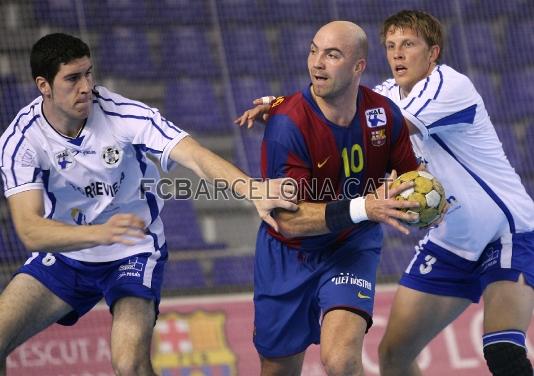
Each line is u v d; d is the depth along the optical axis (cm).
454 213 1700
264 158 1507
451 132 1655
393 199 1420
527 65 3644
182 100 3350
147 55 3384
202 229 3056
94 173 1562
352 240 1583
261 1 3594
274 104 1546
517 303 1630
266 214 1431
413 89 1634
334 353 1456
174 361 2438
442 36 1712
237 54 3481
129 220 1391
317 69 1434
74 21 3319
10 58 3166
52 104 1520
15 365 2323
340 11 3638
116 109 1570
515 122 3512
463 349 2583
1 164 1530
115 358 1493
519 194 1719
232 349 2500
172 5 3481
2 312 1560
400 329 1762
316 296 1591
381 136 1502
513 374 1577
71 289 1622
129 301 1566
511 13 3731
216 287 2830
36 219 1465
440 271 1750
